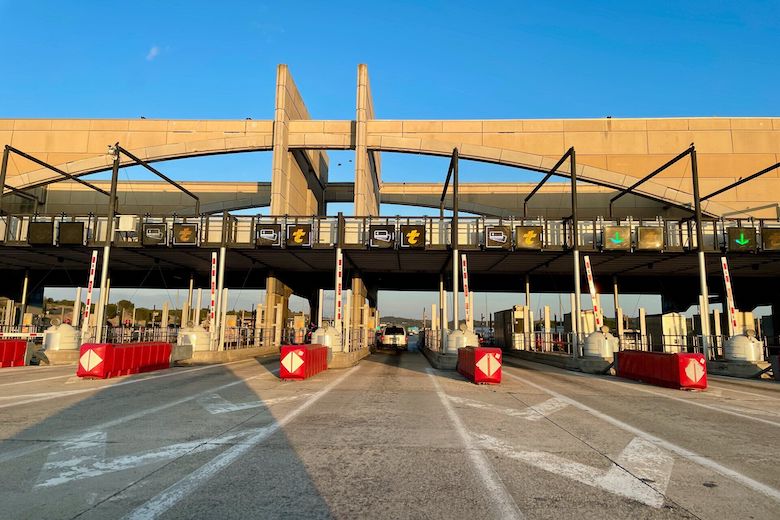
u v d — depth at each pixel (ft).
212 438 22.45
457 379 51.16
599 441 22.67
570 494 15.20
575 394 40.06
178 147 113.80
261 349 93.81
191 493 14.96
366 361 81.92
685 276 111.04
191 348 70.49
